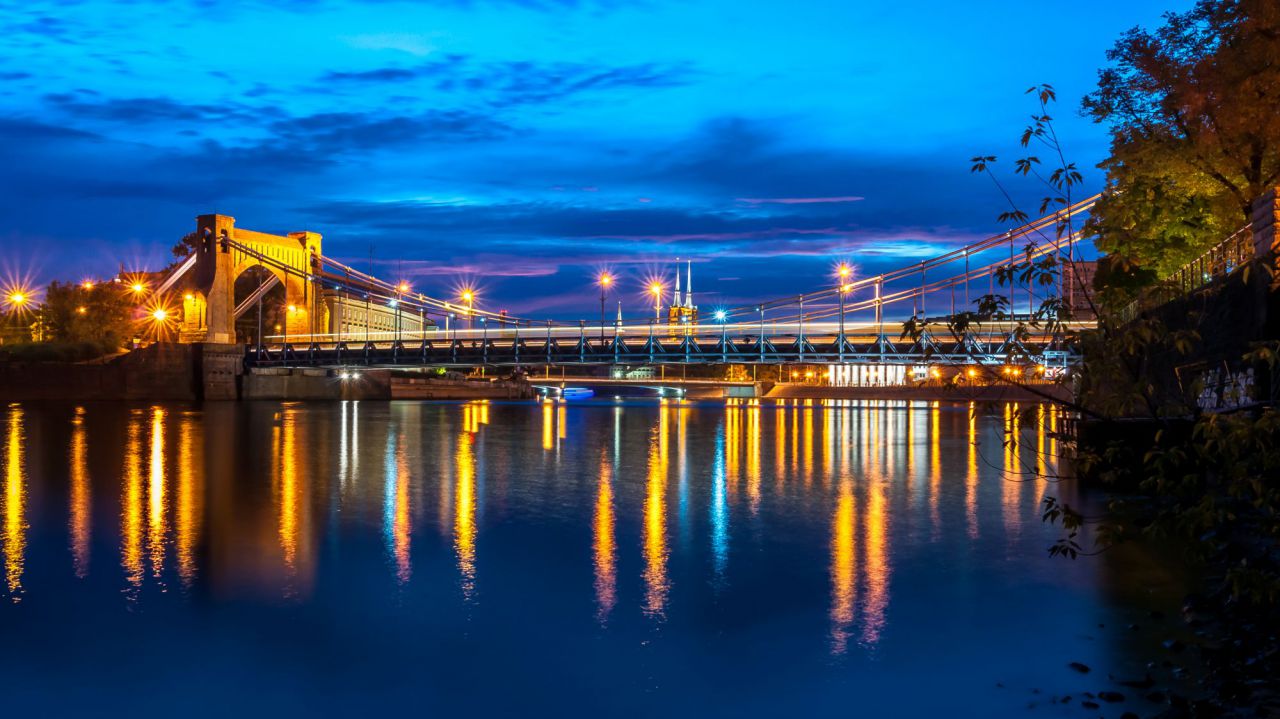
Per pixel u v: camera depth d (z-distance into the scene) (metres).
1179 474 26.95
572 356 124.56
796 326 113.06
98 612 15.84
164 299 161.75
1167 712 11.00
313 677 12.89
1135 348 10.83
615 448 51.50
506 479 35.44
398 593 17.12
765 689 12.39
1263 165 34.50
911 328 11.66
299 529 23.64
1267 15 31.25
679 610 16.00
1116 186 37.16
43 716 11.62
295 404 130.38
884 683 12.51
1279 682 11.61
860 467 40.28
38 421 78.75
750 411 111.12
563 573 18.70
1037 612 15.52
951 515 25.89
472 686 12.56
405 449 50.22
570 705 11.94
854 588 17.41
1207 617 14.86
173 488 31.95
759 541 22.11
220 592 17.14
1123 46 36.31
